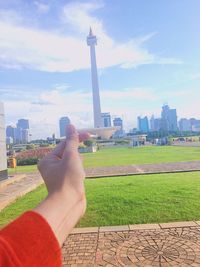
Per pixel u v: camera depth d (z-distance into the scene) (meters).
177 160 22.53
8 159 25.25
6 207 9.83
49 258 0.52
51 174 0.65
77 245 5.93
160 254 5.29
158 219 7.19
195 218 7.11
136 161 23.91
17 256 0.49
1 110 15.37
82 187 0.65
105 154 37.25
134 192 10.27
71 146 0.70
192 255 5.18
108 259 5.24
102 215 7.77
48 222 0.56
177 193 9.70
